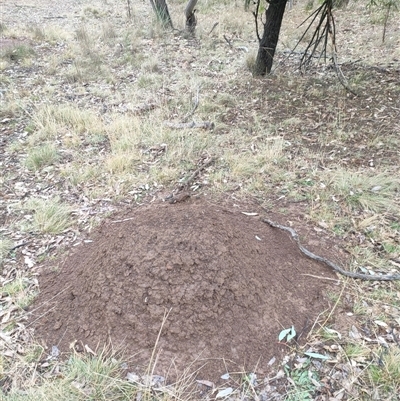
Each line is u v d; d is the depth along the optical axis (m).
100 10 11.33
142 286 2.20
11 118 5.11
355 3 9.07
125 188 3.61
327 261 2.62
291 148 4.12
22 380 2.02
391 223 3.02
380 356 2.05
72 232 3.11
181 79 6.11
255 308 2.21
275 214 3.16
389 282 2.50
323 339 2.15
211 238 2.34
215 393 1.92
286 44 7.45
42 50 7.98
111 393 1.93
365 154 3.94
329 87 5.43
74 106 5.28
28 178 3.88
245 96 5.44
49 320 2.33
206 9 10.42
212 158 3.96
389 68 5.85
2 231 3.14
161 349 2.08
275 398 1.89
